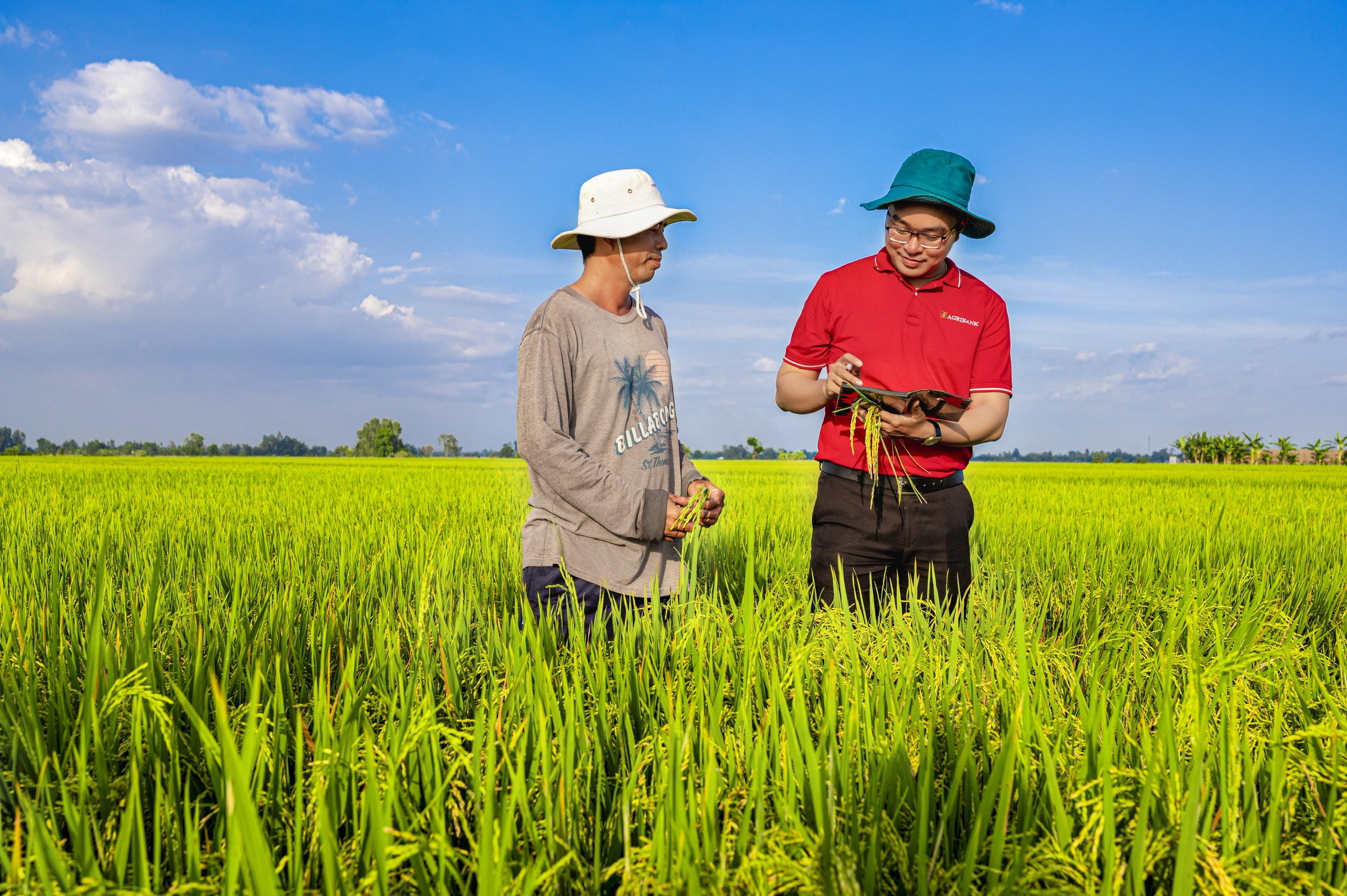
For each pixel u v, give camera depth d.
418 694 2.03
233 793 1.10
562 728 1.71
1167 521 7.44
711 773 1.44
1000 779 1.29
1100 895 1.21
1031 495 11.36
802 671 1.94
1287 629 2.58
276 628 2.72
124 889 1.11
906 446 3.09
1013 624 2.99
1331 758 1.59
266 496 10.11
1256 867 1.29
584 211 2.79
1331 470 30.92
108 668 1.87
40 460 36.97
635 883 1.20
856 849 1.29
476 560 4.77
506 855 1.20
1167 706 1.57
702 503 2.80
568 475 2.63
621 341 2.81
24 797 1.32
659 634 2.54
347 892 1.20
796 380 3.30
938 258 3.01
